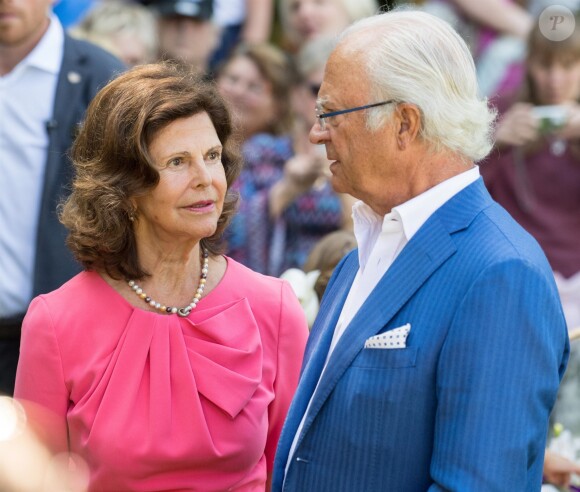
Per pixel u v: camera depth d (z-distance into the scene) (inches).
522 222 569.0
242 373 300.0
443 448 244.1
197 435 290.7
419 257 257.4
